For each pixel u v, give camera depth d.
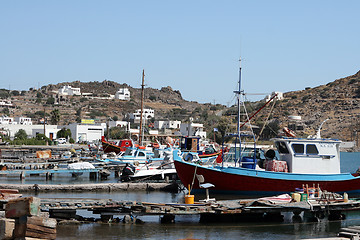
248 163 39.66
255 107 179.50
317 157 38.50
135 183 43.12
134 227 26.62
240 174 37.53
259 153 42.19
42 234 19.84
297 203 29.19
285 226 28.56
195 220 29.12
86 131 151.88
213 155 63.31
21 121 198.75
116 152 81.75
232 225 28.22
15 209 19.70
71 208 26.39
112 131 153.88
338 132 186.25
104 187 41.94
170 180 47.91
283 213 32.47
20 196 25.48
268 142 100.75
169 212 26.67
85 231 25.31
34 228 19.55
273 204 28.36
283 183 37.41
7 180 49.91
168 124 178.62
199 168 38.22
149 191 42.59
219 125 110.31
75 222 26.84
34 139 129.25
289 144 38.28
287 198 30.33
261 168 40.00
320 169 38.50
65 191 40.38
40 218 19.80
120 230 25.80
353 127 186.75
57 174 58.31
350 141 179.50
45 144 124.62
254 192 37.72
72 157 73.25
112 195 39.34
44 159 64.56
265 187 37.47
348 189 39.00
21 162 62.59
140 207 27.41
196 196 38.38
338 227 28.70
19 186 39.38
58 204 26.52
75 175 55.31
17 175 55.44
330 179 38.12
